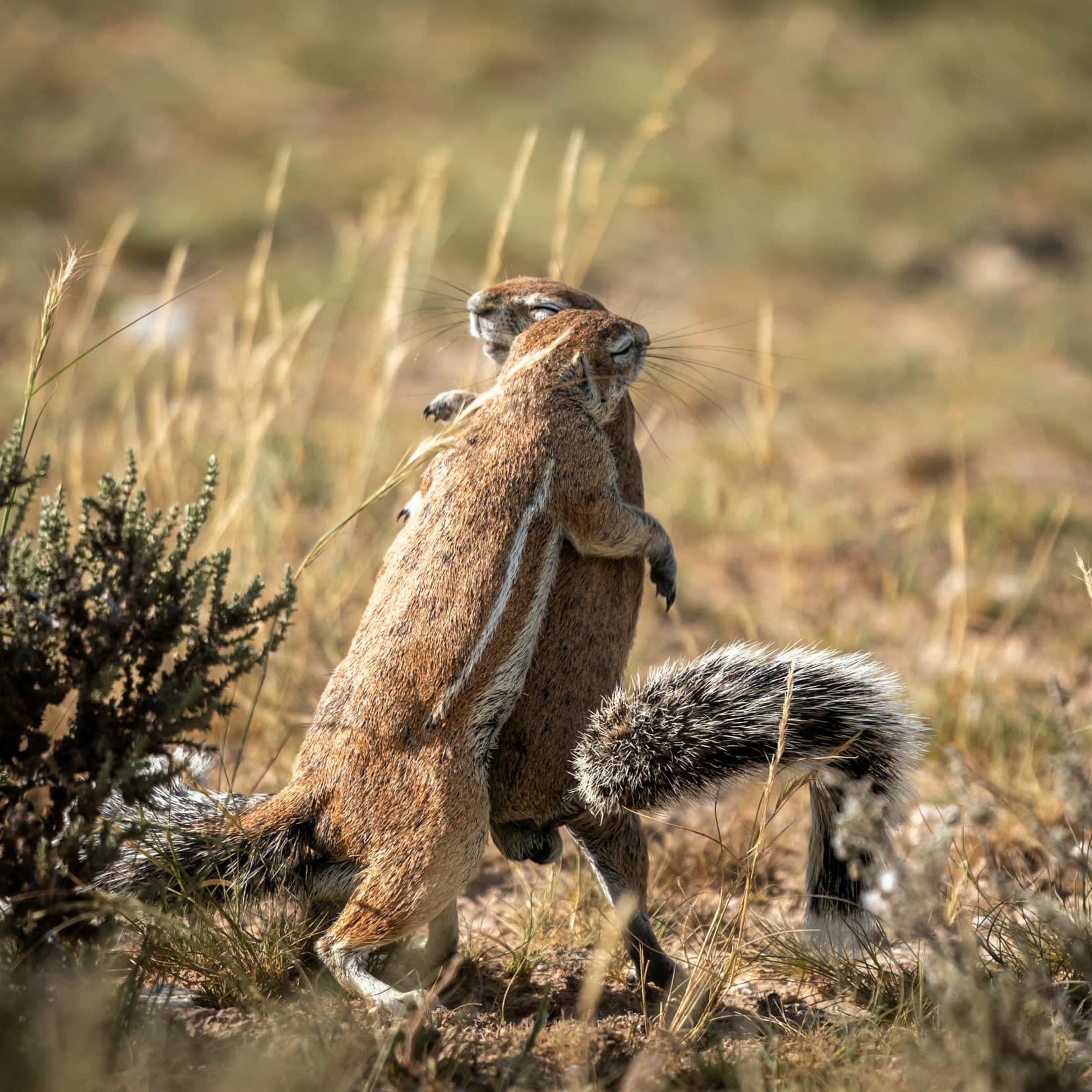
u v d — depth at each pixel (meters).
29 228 23.70
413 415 17.72
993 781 10.22
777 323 23.02
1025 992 6.35
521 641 7.26
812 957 7.82
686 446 18.48
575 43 34.47
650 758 7.21
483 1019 7.05
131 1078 5.81
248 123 28.27
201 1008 6.81
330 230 24.72
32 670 6.81
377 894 6.96
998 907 7.71
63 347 18.14
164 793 7.52
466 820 7.01
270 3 33.78
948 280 25.44
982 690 11.78
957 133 29.97
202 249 23.72
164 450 12.34
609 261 24.33
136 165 26.44
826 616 13.72
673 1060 6.43
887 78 32.94
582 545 7.64
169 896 7.16
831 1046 6.62
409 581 7.36
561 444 7.55
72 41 30.50
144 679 7.11
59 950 6.65
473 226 23.84
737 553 15.59
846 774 7.45
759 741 7.24
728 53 33.69
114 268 22.67
